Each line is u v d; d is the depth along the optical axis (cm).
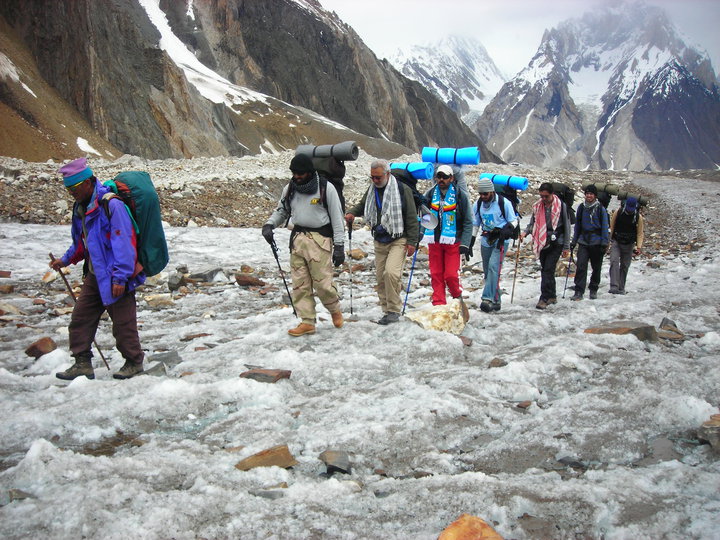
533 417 425
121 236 509
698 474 318
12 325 769
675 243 1902
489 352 602
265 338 660
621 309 829
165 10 14988
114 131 6138
